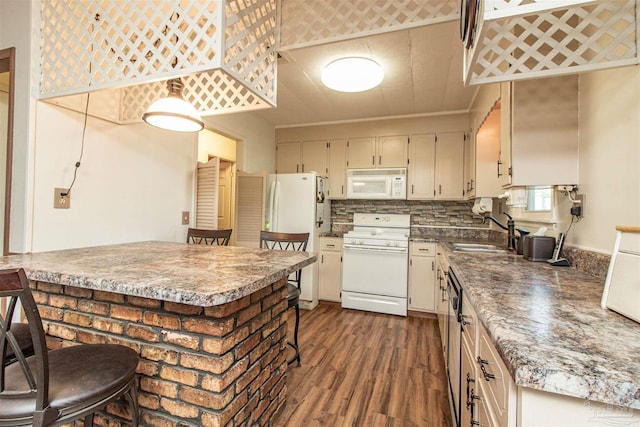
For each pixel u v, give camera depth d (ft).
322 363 7.34
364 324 10.05
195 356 3.71
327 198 13.52
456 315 4.77
